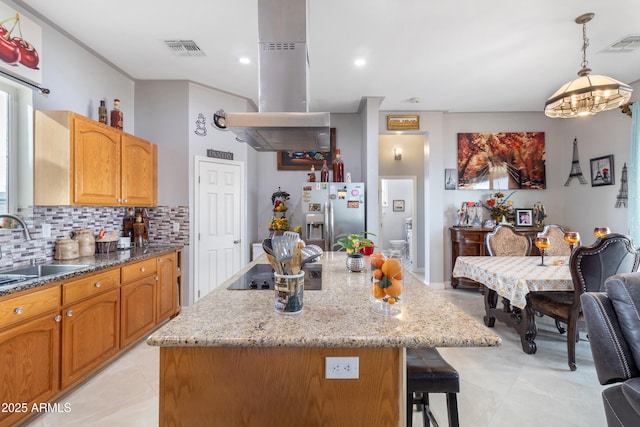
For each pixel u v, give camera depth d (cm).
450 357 265
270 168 495
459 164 496
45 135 237
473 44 290
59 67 269
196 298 377
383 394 108
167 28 265
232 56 314
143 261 286
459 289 481
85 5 234
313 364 108
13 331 169
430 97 429
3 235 222
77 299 211
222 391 108
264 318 118
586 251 231
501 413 192
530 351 269
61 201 237
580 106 270
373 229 427
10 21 218
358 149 493
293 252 122
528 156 493
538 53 306
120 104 350
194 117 379
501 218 474
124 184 302
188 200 372
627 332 146
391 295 124
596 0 228
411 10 239
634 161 355
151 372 241
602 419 186
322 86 389
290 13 200
